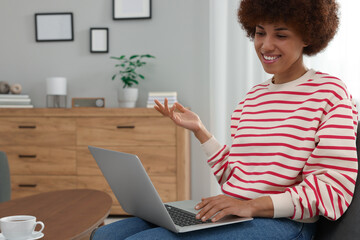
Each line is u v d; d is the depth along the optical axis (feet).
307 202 3.24
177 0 11.08
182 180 9.72
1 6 11.59
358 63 9.68
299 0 3.53
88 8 11.37
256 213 3.34
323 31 3.71
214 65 10.59
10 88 10.91
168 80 11.16
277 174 3.59
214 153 4.38
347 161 3.30
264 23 3.66
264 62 3.77
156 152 9.78
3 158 7.32
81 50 11.44
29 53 11.58
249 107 4.14
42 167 10.08
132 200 3.77
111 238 3.63
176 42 11.11
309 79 3.80
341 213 3.28
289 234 3.35
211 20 10.60
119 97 10.52
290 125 3.65
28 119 10.09
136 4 11.17
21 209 5.32
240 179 3.84
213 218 3.23
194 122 4.37
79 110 9.93
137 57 11.25
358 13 9.66
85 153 9.98
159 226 3.67
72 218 4.84
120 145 9.87
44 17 11.48
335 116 3.42
